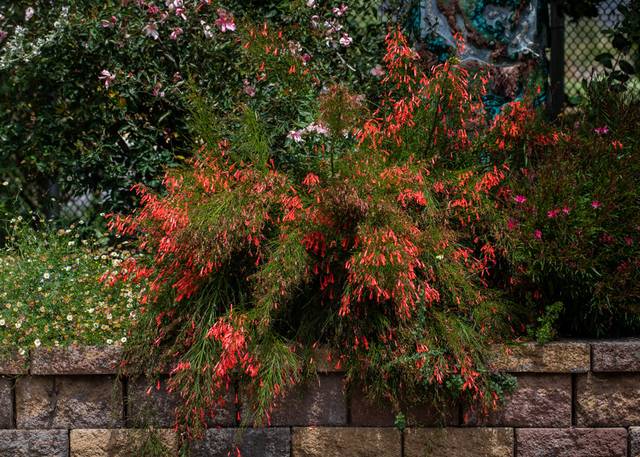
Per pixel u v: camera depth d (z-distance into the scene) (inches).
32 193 223.0
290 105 183.9
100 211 209.5
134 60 193.2
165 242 144.5
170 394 153.8
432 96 163.2
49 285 167.0
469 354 148.3
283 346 146.9
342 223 144.7
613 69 230.4
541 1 203.6
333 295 149.2
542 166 161.6
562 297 162.7
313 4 194.1
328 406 152.2
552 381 151.8
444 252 151.6
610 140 167.2
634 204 163.0
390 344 148.1
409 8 205.6
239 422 152.4
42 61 199.9
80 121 208.1
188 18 190.5
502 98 195.0
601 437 152.1
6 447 156.4
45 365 154.1
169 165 191.3
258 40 169.3
